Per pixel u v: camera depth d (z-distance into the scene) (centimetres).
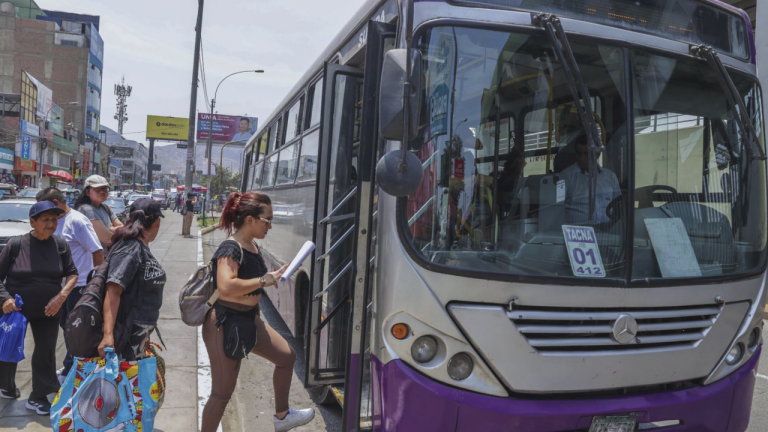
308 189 579
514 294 316
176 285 1134
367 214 349
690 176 362
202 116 6166
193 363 631
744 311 368
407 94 296
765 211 386
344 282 439
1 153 4438
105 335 350
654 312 337
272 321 916
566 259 330
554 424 317
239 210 369
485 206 331
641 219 346
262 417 524
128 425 352
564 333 321
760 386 612
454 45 333
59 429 347
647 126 352
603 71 349
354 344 348
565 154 346
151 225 380
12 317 452
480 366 313
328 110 423
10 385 487
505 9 343
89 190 602
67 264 473
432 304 313
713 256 362
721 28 393
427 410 309
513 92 341
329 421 508
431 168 325
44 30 7825
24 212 1145
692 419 347
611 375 328
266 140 934
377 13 388
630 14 364
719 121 373
